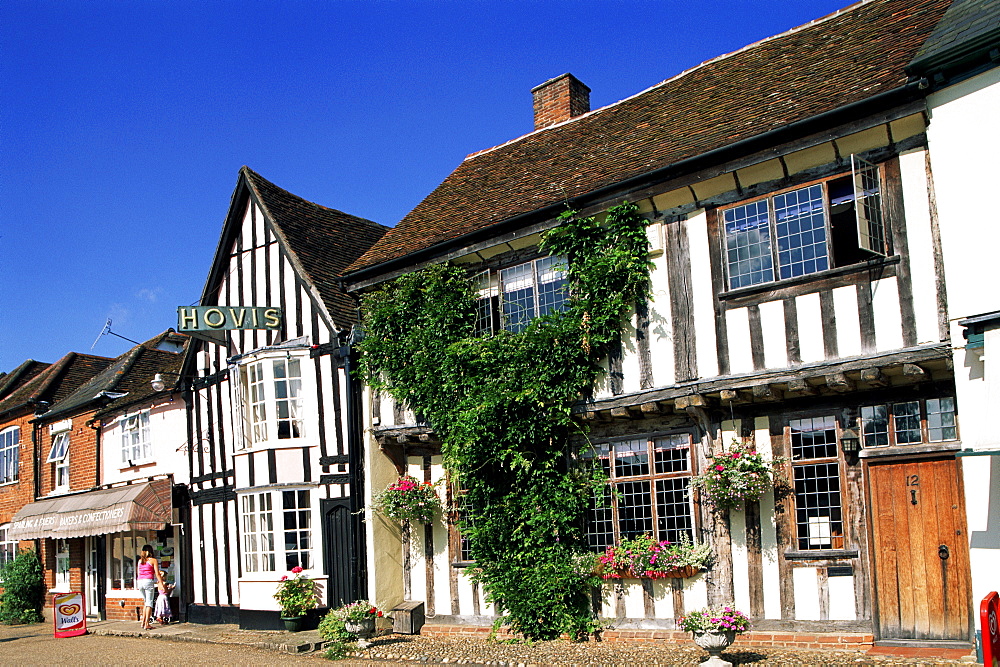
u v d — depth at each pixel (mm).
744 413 10375
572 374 11508
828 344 9391
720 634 8703
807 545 9773
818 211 9688
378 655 11398
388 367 13594
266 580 14516
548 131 15391
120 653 13172
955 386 8680
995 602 6613
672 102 13164
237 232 16688
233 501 15844
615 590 11164
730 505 10211
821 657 8844
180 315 14742
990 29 8227
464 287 13125
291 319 15375
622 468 11406
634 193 11047
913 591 9023
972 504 8211
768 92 11344
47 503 20656
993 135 8367
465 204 14375
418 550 13664
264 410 14992
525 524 11812
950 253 8555
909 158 9094
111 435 19656
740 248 10242
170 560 17578
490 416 11906
